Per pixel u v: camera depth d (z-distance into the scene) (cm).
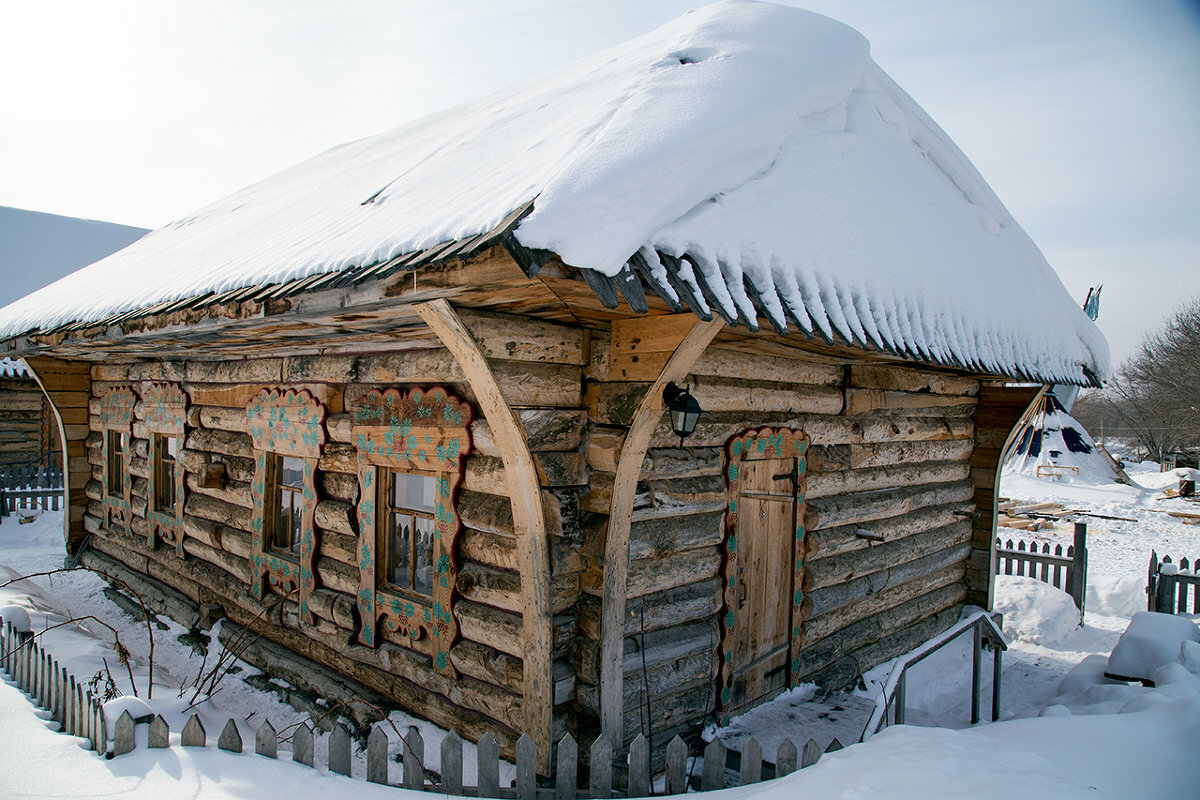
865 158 548
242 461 693
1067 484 2475
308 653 590
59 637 670
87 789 366
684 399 381
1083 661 706
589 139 365
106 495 949
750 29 504
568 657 431
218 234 741
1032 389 797
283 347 598
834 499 631
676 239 328
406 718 493
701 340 372
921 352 480
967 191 725
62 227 2494
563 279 293
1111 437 5016
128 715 409
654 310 373
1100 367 821
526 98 645
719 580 509
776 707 558
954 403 789
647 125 356
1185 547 1588
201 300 458
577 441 421
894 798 321
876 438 674
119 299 625
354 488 555
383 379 523
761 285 360
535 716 406
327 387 577
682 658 485
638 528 454
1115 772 367
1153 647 633
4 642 538
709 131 360
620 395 405
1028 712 611
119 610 817
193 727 416
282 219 639
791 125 448
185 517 773
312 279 371
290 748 486
